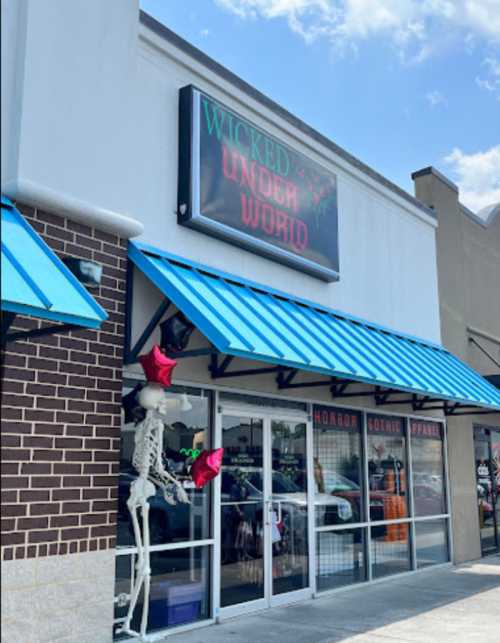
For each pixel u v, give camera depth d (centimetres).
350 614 841
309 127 1059
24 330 594
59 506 602
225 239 852
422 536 1212
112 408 665
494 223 1709
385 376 884
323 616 827
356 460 1072
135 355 697
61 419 614
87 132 680
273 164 940
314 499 961
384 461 1138
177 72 828
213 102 841
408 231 1320
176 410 777
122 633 670
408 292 1284
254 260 906
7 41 624
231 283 824
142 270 703
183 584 754
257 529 858
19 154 612
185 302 671
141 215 752
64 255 646
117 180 707
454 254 1482
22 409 583
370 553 1062
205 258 827
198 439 800
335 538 1002
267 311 812
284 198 953
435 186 1451
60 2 671
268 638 721
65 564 599
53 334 602
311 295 1016
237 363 855
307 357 748
